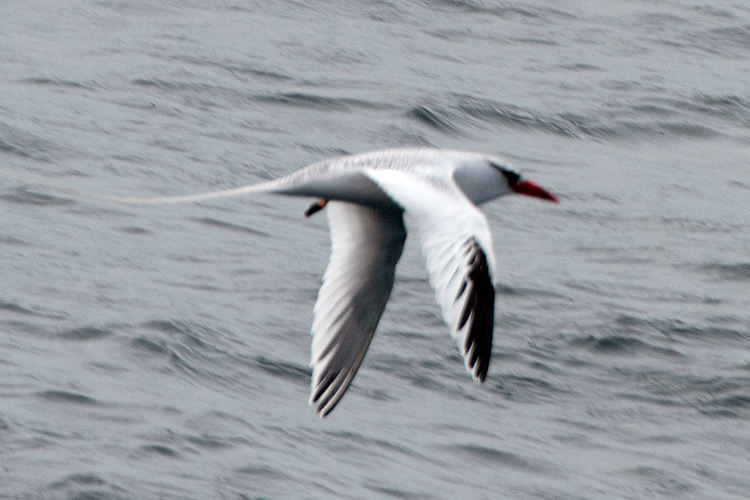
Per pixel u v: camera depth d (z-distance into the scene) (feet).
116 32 86.84
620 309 50.03
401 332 46.14
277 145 68.64
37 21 87.25
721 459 39.75
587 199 64.49
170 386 39.91
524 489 36.50
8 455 34.19
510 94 81.61
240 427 37.73
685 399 43.45
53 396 37.70
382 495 34.83
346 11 98.22
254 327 45.47
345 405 40.37
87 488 33.09
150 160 63.82
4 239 50.65
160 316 44.73
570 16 103.04
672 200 65.46
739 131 80.02
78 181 59.36
